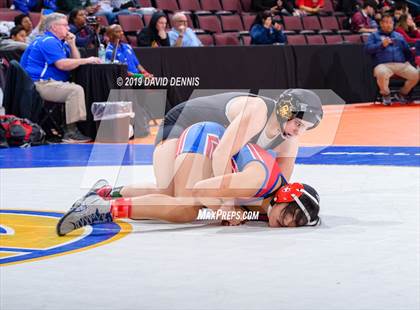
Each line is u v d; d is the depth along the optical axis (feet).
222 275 12.69
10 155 30.89
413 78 52.80
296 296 11.39
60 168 26.91
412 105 52.70
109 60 37.86
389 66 52.44
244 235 15.87
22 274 12.84
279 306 10.87
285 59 49.67
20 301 11.25
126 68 34.88
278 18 59.67
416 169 25.70
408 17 58.44
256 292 11.63
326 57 52.19
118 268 13.24
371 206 19.13
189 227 16.72
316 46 51.60
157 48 41.83
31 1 45.68
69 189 22.21
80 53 37.68
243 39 53.67
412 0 69.72
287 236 15.74
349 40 61.26
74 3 46.39
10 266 13.39
